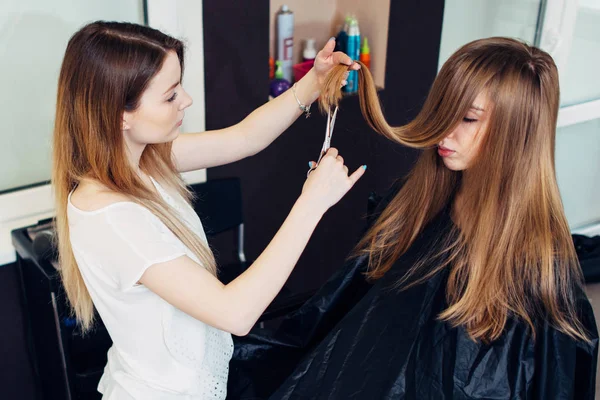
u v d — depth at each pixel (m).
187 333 1.12
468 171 1.14
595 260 2.04
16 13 1.60
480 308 1.12
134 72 0.97
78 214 1.02
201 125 1.94
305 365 1.25
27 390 2.01
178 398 1.15
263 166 2.12
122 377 1.14
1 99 1.67
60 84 1.01
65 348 1.58
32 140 1.76
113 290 1.05
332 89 1.09
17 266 1.82
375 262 1.35
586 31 2.39
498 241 1.11
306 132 2.13
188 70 1.84
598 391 1.73
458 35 2.31
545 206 1.09
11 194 1.75
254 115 1.33
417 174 1.27
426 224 1.27
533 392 1.13
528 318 1.11
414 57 2.24
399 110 2.31
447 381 1.14
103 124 0.99
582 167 2.73
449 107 1.05
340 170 1.05
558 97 1.06
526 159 1.06
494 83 1.02
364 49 2.20
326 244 2.43
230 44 1.89
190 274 1.00
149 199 1.07
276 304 1.55
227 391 1.37
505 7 2.32
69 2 1.67
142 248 0.99
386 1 2.10
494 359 1.12
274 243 1.02
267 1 1.90
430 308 1.20
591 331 1.15
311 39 2.22
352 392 1.20
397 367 1.18
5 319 1.87
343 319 1.26
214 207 1.97
